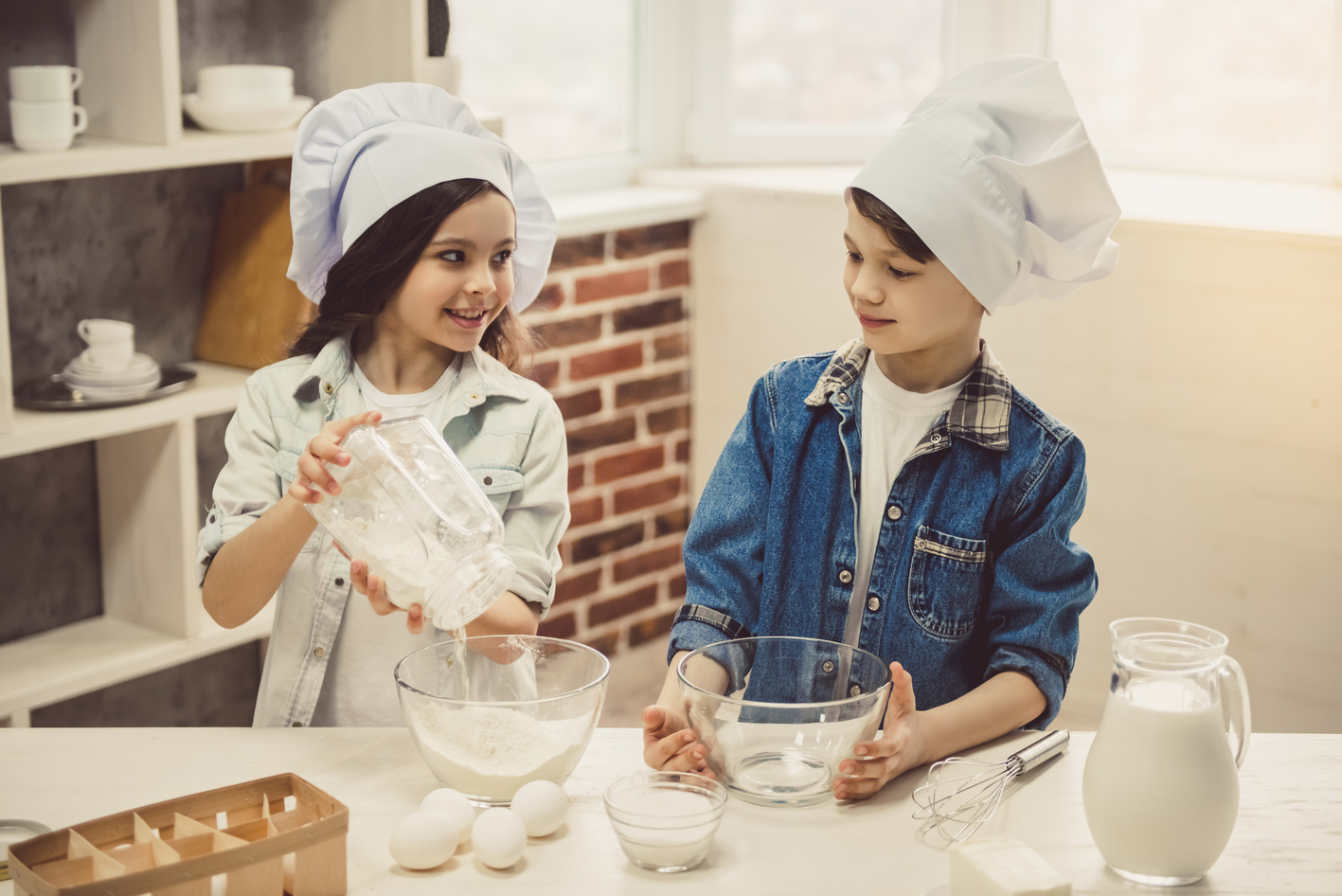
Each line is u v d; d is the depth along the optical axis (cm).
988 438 122
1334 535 224
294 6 219
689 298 293
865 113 301
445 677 107
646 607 298
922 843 96
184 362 219
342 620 133
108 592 214
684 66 295
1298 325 220
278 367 137
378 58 216
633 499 290
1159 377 235
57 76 176
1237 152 269
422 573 102
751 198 279
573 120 285
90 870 85
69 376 190
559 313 267
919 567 122
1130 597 246
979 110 117
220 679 233
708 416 297
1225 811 88
